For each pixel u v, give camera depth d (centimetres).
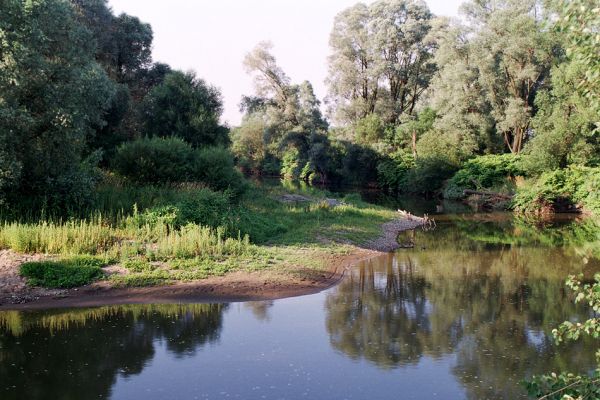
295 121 5947
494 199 4044
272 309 1305
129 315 1225
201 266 1559
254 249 1806
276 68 5791
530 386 493
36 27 1667
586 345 1079
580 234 2678
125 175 2547
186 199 2089
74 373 912
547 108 3859
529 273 1750
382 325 1202
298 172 7106
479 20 4619
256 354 1013
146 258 1572
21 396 823
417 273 1739
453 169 4797
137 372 921
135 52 4031
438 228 2867
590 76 487
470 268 1828
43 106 1784
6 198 1736
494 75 4400
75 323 1163
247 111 6044
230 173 2794
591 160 3641
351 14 5897
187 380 891
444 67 5012
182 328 1152
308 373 927
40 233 1548
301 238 2106
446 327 1191
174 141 2769
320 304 1361
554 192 3616
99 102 2203
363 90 6166
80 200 1855
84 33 2003
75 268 1425
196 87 3588
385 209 3400
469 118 4612
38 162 1773
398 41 5862
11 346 1030
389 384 888
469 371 943
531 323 1223
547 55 4088
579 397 454
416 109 6397
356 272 1745
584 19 479
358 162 5881
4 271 1387
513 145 4638
